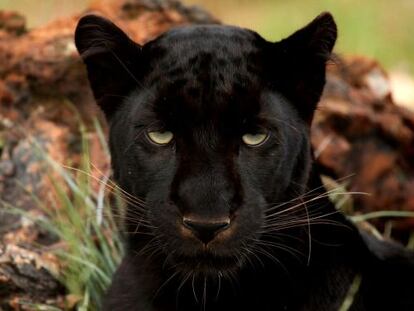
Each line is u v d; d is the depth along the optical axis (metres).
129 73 8.25
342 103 13.18
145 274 8.59
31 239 10.91
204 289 8.20
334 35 8.46
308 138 8.48
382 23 24.97
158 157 7.92
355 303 8.77
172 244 7.77
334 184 12.11
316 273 8.47
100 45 8.40
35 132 12.33
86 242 10.53
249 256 8.30
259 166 7.91
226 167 7.68
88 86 12.67
